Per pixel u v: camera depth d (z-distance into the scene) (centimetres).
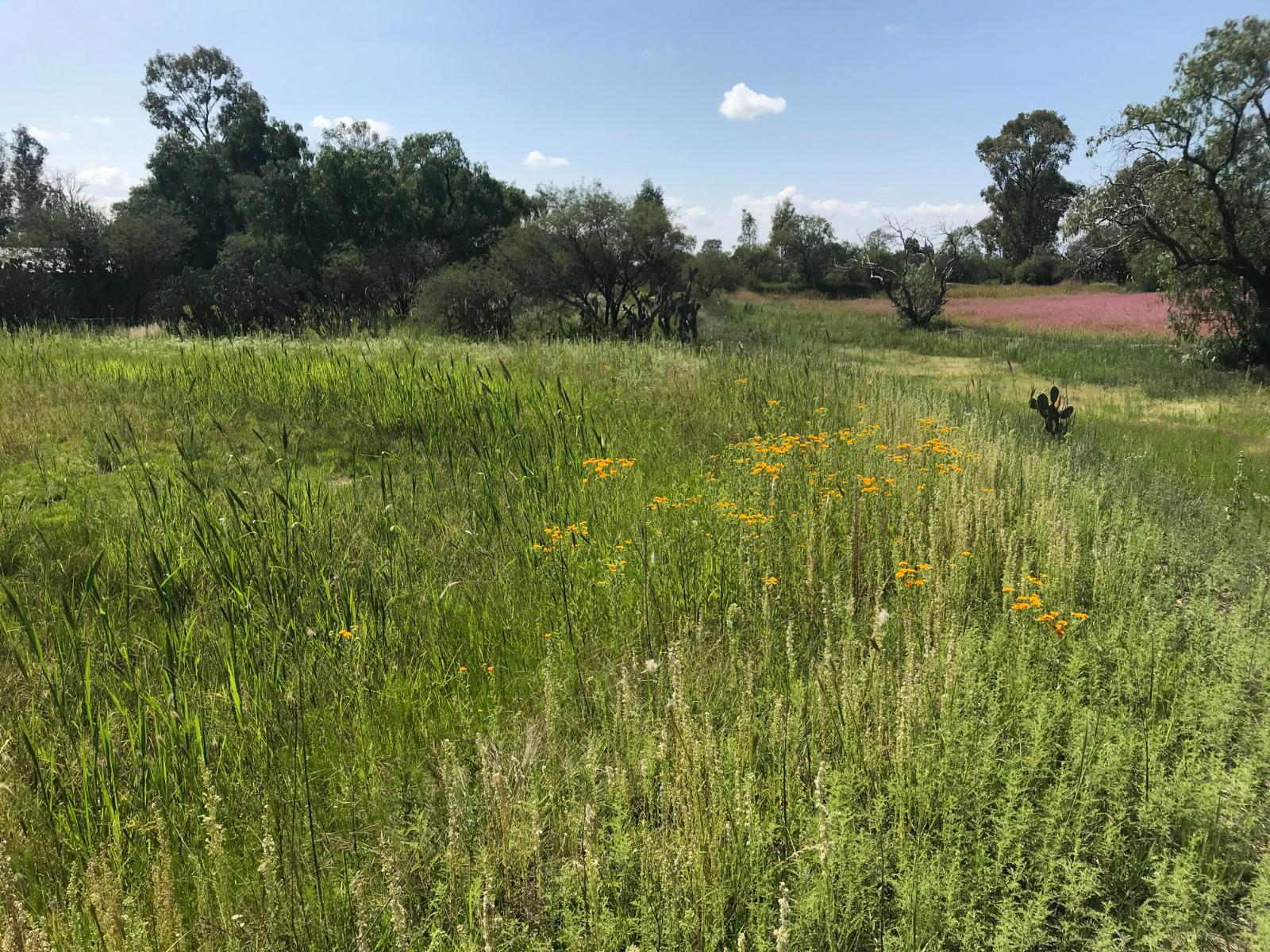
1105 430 1027
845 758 299
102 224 3622
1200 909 259
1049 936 255
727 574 461
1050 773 311
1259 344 1680
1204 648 414
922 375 1631
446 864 259
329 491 567
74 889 237
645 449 734
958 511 503
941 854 262
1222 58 1595
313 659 363
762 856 260
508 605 432
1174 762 323
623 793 282
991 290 5191
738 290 5631
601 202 2228
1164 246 1748
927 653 346
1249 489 712
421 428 773
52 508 552
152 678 358
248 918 244
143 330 2058
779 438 696
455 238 3591
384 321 2156
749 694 334
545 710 337
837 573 453
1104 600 448
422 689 364
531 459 625
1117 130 1725
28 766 298
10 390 831
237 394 860
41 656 319
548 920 255
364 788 304
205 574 433
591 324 2175
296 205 3284
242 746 313
